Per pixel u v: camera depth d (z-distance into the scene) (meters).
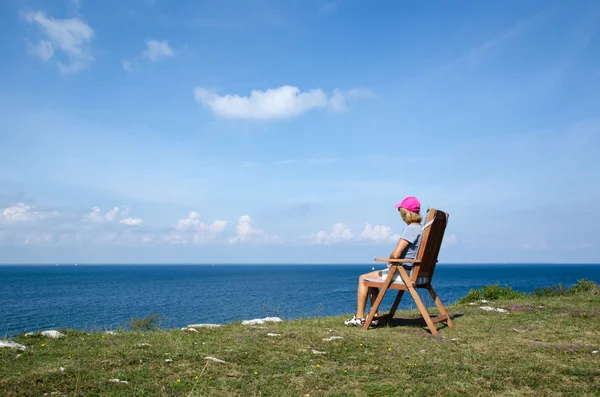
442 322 8.02
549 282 86.81
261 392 4.11
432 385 4.30
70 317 34.31
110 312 38.00
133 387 4.11
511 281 94.38
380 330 7.24
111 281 116.81
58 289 79.81
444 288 65.69
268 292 64.25
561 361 5.15
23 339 6.12
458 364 5.02
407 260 7.02
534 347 5.86
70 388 4.03
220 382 4.35
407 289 7.08
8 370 4.53
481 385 4.32
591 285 15.63
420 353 5.59
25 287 87.38
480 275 146.88
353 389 4.23
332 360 5.27
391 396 4.05
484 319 8.38
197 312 35.25
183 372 4.64
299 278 134.38
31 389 3.97
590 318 8.35
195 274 189.25
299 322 8.43
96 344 5.96
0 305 47.31
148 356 5.22
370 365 5.04
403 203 7.43
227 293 63.28
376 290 7.98
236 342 6.13
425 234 7.05
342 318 9.06
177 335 6.80
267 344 6.00
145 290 75.19
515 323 7.85
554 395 4.02
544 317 8.49
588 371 4.65
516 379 4.42
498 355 5.45
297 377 4.58
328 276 154.00
